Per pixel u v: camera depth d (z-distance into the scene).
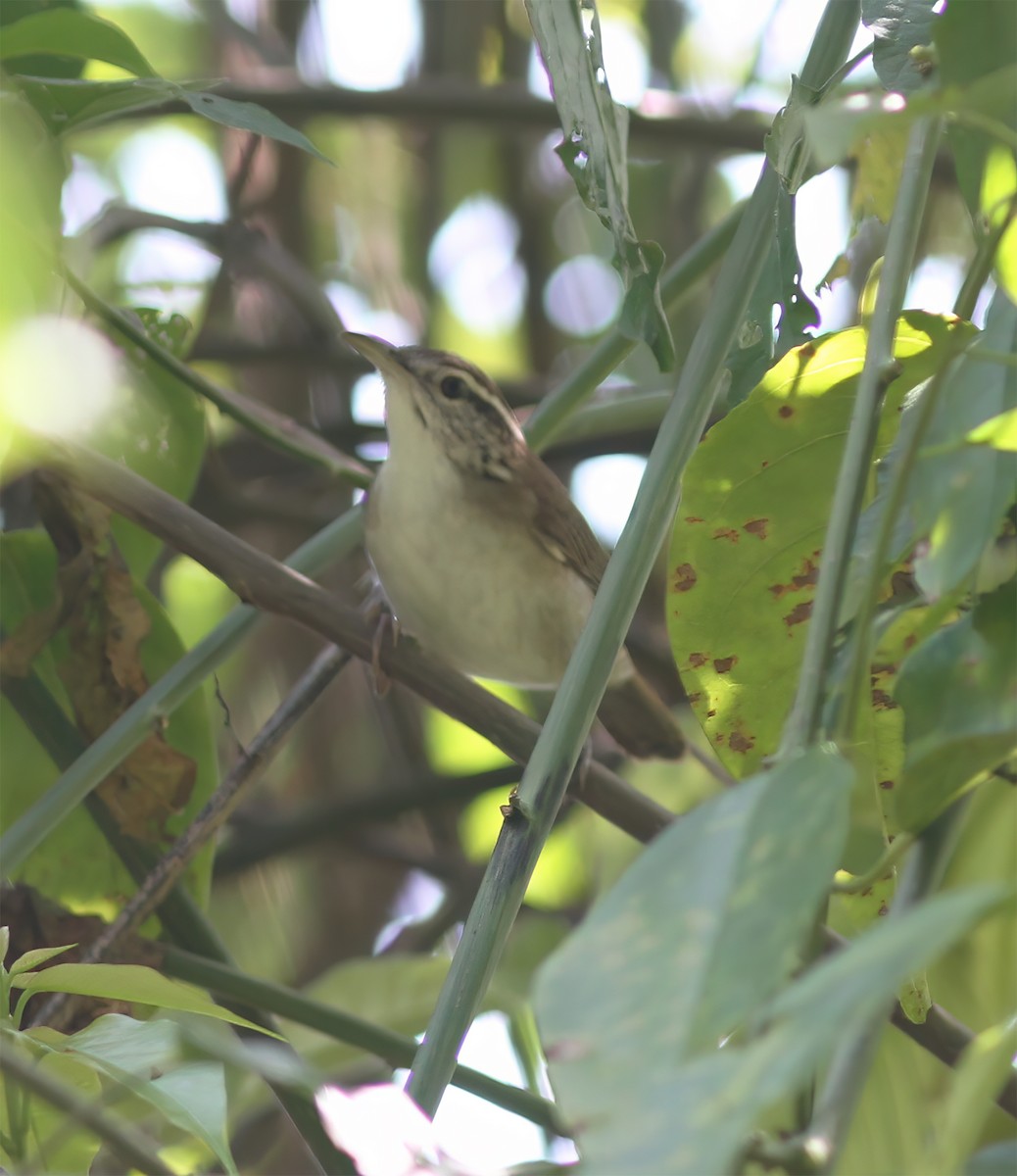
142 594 7.23
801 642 5.02
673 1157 2.06
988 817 7.04
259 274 11.02
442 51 13.26
